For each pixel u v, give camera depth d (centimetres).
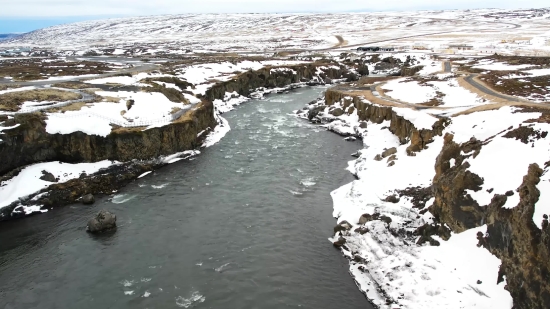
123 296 2739
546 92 5712
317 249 3281
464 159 3309
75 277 2962
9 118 4619
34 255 3269
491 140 3319
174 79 8100
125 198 4272
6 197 4041
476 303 2408
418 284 2686
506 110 4416
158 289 2806
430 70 9975
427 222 3241
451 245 2928
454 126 4425
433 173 4100
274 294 2758
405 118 5416
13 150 4353
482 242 2741
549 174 2425
